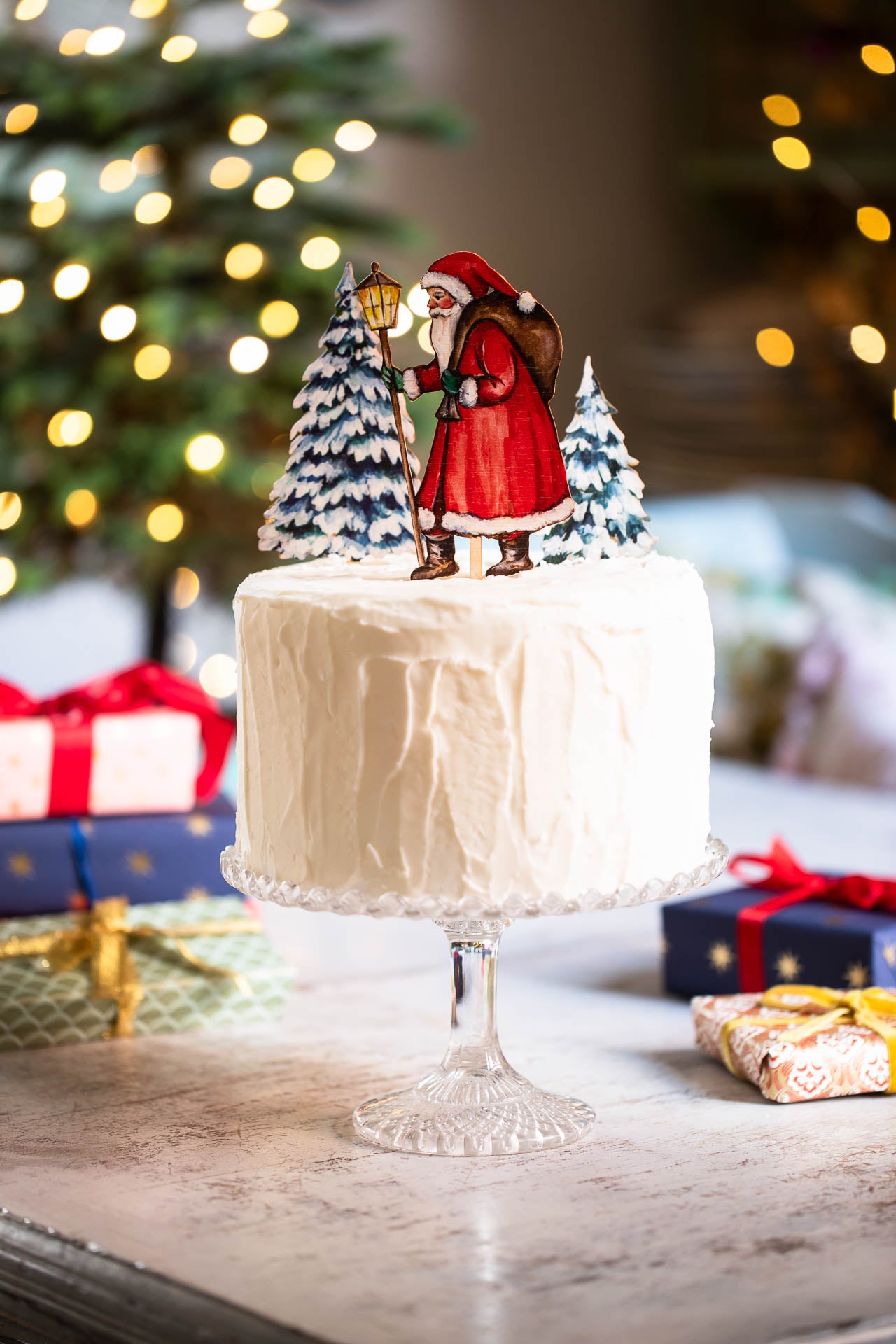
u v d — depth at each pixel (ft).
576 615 3.51
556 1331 3.21
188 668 8.21
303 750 3.57
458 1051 3.88
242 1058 4.08
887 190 12.49
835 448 12.87
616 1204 3.52
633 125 13.74
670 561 3.80
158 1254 3.39
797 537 11.98
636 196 13.84
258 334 6.98
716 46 13.43
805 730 7.88
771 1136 3.74
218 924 4.30
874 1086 3.89
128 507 7.14
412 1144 3.70
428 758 3.51
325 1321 3.23
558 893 3.55
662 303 14.03
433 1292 3.30
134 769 4.48
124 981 4.17
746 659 8.27
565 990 4.40
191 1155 3.69
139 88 6.83
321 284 6.99
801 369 12.94
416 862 3.53
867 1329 3.23
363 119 7.19
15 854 4.32
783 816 6.44
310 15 8.34
